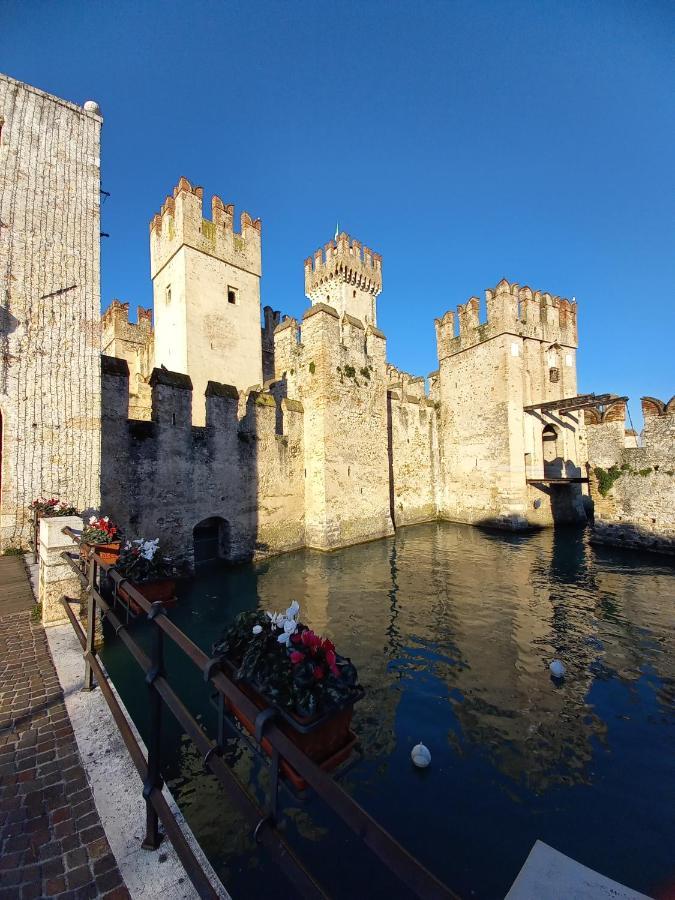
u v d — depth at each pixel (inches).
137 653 111.4
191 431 553.9
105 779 122.3
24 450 401.1
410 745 232.2
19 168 419.5
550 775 210.7
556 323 1037.8
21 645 213.0
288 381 794.2
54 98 446.9
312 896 59.4
